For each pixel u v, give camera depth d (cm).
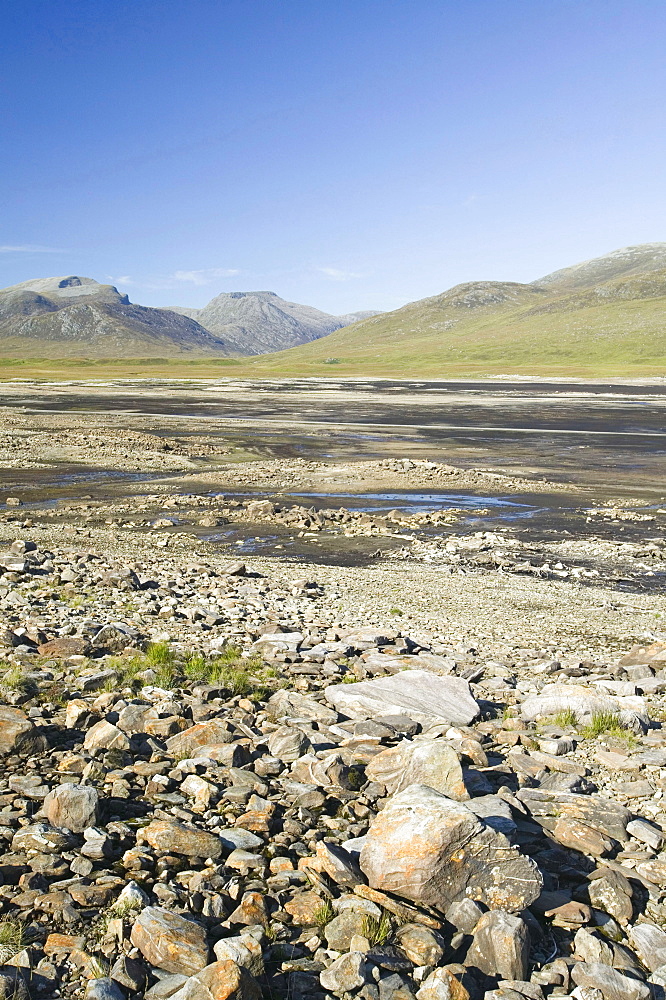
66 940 585
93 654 1430
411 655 1612
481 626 2111
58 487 4966
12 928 592
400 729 1106
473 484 5309
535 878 667
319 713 1155
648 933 645
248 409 11681
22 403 11800
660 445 7731
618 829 834
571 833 795
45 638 1495
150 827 742
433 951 589
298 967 577
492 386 17838
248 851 733
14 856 693
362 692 1241
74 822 749
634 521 4106
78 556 2692
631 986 565
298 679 1341
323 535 3638
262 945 599
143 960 572
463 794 823
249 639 1662
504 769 1002
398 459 6494
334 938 607
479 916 628
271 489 5062
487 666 1612
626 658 1783
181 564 2780
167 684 1256
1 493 4688
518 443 7869
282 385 18325
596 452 7200
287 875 688
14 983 524
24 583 2105
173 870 695
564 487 5238
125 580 2170
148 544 3291
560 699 1301
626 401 13475
